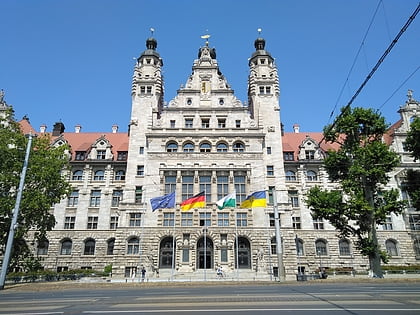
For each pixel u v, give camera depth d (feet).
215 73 199.31
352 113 131.23
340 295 57.47
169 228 163.22
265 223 164.55
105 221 186.09
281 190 172.76
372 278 112.06
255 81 197.06
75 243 182.09
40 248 182.60
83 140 216.33
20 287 95.14
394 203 119.65
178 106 191.21
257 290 71.67
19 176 131.13
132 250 163.12
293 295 58.03
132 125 186.29
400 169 194.18
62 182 142.00
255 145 180.24
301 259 180.96
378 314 37.50
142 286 94.07
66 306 47.75
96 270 175.22
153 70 202.18
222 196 170.40
